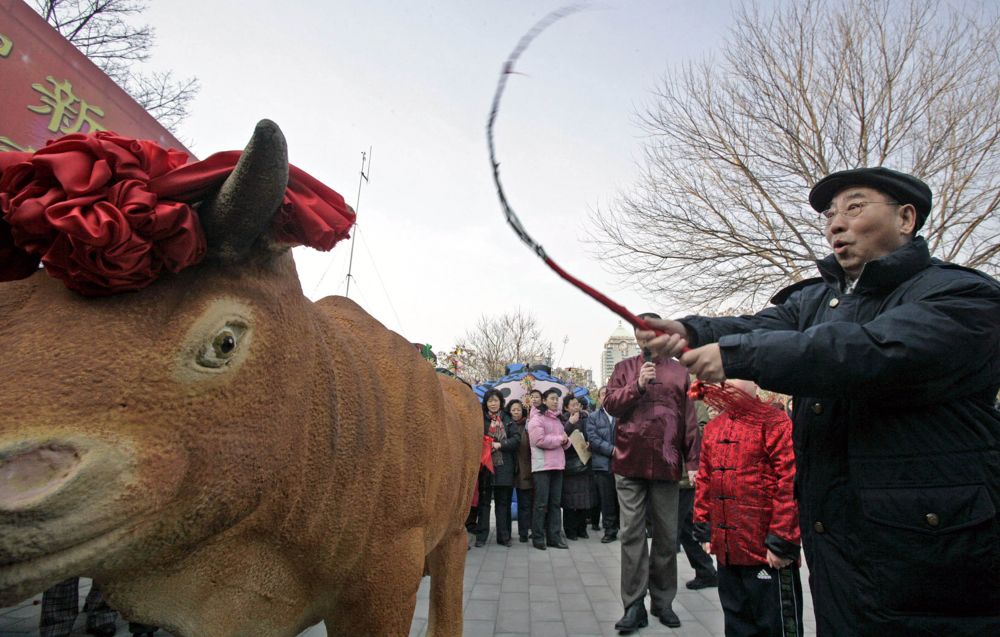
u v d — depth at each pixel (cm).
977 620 132
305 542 137
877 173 160
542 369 1030
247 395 107
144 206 94
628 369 393
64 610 312
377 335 200
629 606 371
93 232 89
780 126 1121
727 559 290
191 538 103
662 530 381
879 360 132
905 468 139
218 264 109
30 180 98
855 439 146
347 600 167
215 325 102
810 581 160
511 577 514
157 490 90
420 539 189
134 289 98
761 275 1182
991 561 130
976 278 144
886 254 159
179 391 96
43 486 78
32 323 92
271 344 114
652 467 367
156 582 113
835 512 152
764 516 284
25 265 103
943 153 1066
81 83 316
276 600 138
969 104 1034
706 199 1178
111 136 102
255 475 109
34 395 83
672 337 148
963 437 138
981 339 135
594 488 804
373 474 159
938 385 136
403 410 187
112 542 88
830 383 136
